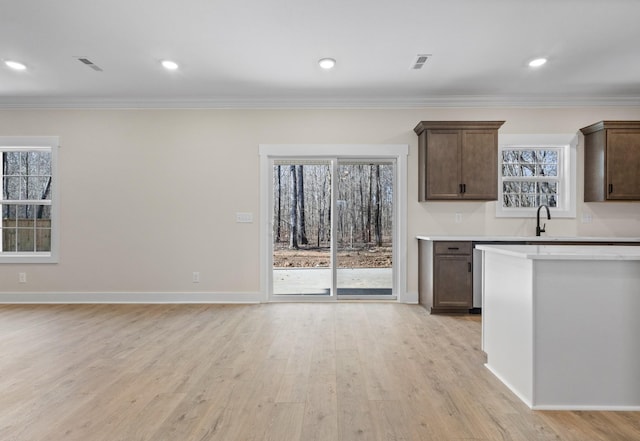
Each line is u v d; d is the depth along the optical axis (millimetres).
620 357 1953
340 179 4629
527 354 2010
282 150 4469
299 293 4582
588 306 1956
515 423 1820
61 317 3797
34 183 4602
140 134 4488
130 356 2699
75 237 4488
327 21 2764
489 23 2787
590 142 4316
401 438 1691
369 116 4473
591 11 2615
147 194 4488
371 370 2453
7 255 4512
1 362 2588
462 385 2236
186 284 4488
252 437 1694
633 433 1738
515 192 4547
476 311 3920
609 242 3881
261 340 3059
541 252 2043
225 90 4203
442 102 4434
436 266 3928
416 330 3354
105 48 3195
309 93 4305
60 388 2188
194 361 2604
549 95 4359
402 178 4457
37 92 4238
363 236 4633
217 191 4488
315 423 1811
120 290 4484
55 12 2637
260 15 2680
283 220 4586
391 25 2818
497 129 4117
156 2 2520
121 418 1854
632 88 4141
